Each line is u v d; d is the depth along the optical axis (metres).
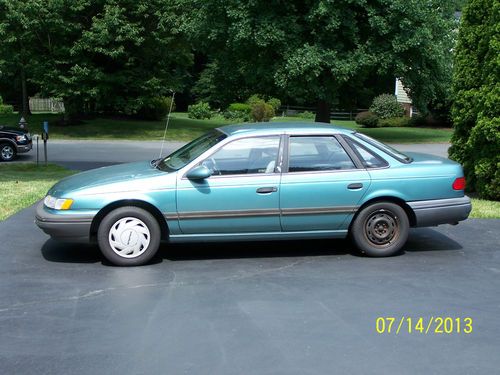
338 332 4.77
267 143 6.76
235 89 29.02
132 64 30.19
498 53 10.27
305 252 7.15
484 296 5.64
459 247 7.41
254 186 6.59
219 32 23.61
